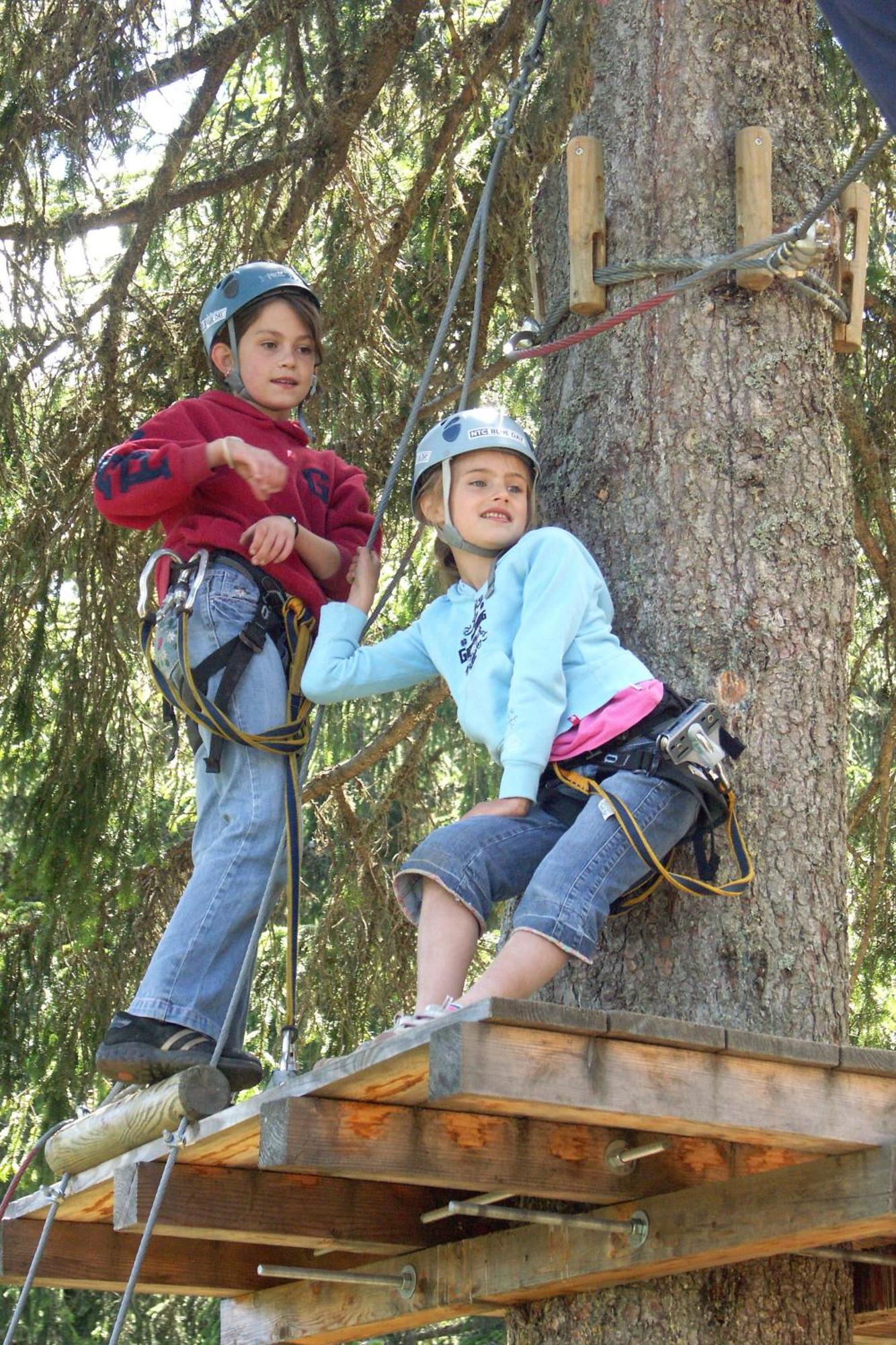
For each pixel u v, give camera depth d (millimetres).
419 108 5500
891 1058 2689
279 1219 3270
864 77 2951
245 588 3549
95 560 5148
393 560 6414
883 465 5824
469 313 5684
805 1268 3295
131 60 4758
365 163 5434
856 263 3846
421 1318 3635
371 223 5445
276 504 3686
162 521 3752
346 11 5387
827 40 5605
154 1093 3168
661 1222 2934
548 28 3992
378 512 3686
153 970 3332
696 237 3703
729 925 3354
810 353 3723
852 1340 3336
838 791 3539
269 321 3760
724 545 3549
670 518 3578
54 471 4930
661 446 3623
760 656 3494
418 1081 2656
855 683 6566
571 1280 3125
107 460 3527
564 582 3254
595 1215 3070
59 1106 5602
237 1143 3041
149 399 5199
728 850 3389
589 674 3219
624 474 3650
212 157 5355
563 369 3863
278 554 3502
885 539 5945
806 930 3387
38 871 5270
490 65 4953
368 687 3471
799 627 3537
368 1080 2645
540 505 3795
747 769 3436
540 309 4043
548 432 3859
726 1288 3232
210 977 3332
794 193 3768
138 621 5273
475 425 3475
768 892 3381
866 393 5945
